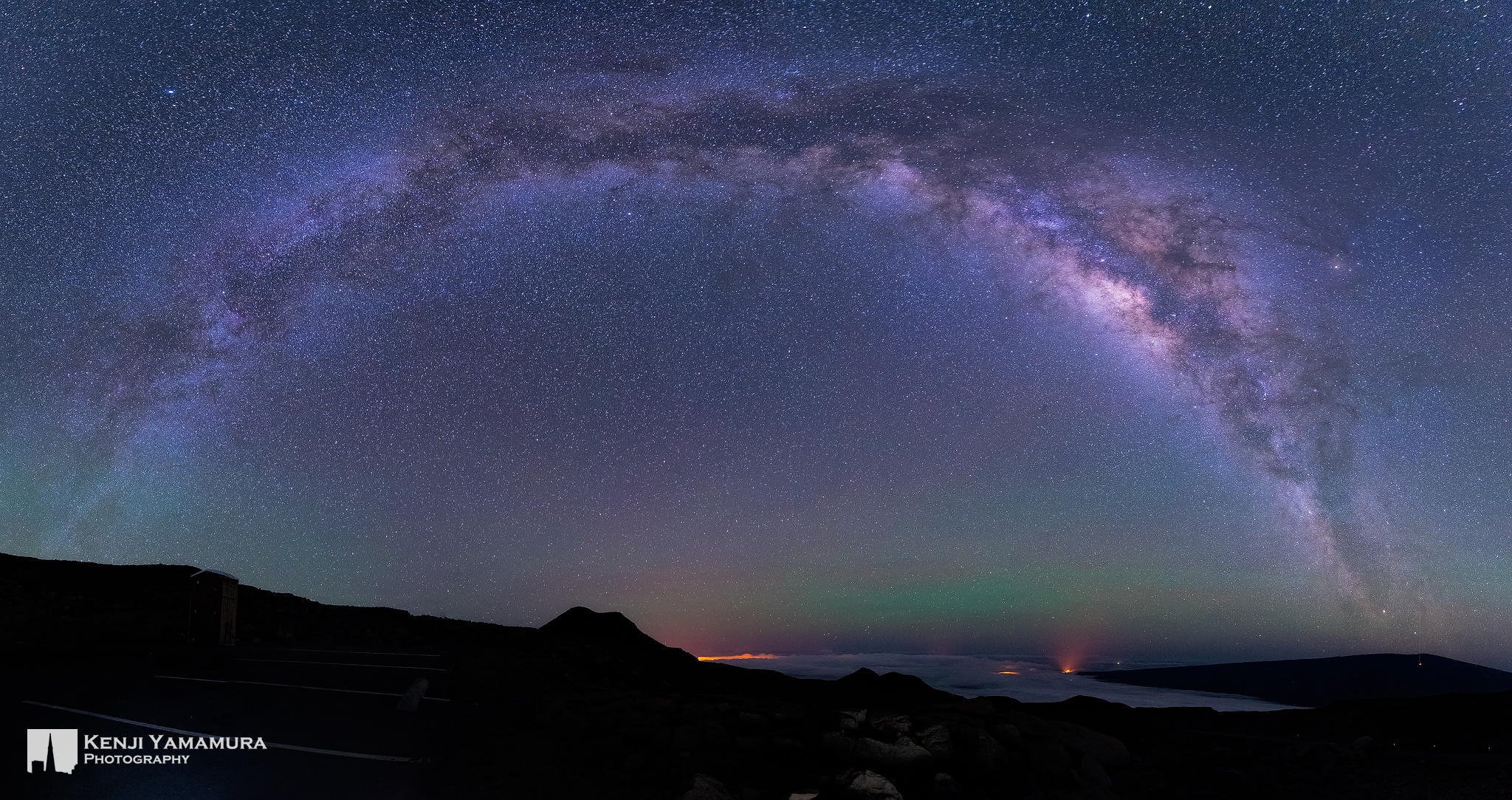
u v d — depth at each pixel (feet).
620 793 27.22
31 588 58.75
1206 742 36.91
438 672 42.24
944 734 31.83
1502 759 34.09
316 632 53.57
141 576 63.72
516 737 31.99
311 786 27.12
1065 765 31.35
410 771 28.58
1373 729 40.01
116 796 26.03
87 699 35.53
